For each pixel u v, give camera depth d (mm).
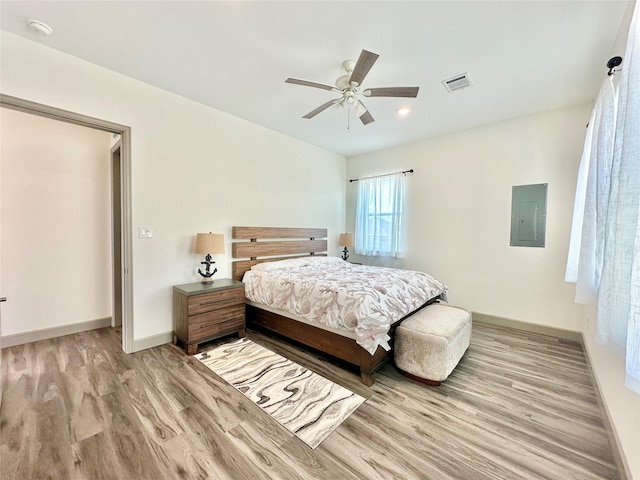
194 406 1916
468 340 2725
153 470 1410
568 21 1874
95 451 1516
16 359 2539
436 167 4250
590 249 1988
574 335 3168
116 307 3428
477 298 3875
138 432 1661
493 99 3014
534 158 3414
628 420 1387
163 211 2920
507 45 2133
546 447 1600
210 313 2873
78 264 3229
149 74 2604
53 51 2232
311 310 2576
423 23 1916
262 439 1635
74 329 3197
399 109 3268
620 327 1217
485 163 3781
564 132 3219
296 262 3879
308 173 4688
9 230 2807
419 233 4438
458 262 4039
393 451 1562
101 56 2336
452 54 2246
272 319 3111
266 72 2559
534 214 3424
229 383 2211
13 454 1483
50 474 1373
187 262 3127
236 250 3592
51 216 3049
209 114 3279
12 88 2068
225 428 1716
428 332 2264
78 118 2369
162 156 2896
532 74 2527
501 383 2266
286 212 4316
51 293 3057
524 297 3512
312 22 1929
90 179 3307
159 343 2910
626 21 1775
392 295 2545
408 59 2316
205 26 1982
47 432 1642
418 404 1986
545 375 2393
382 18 1879
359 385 2227
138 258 2752
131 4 1782
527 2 1722
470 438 1665
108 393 2037
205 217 3289
